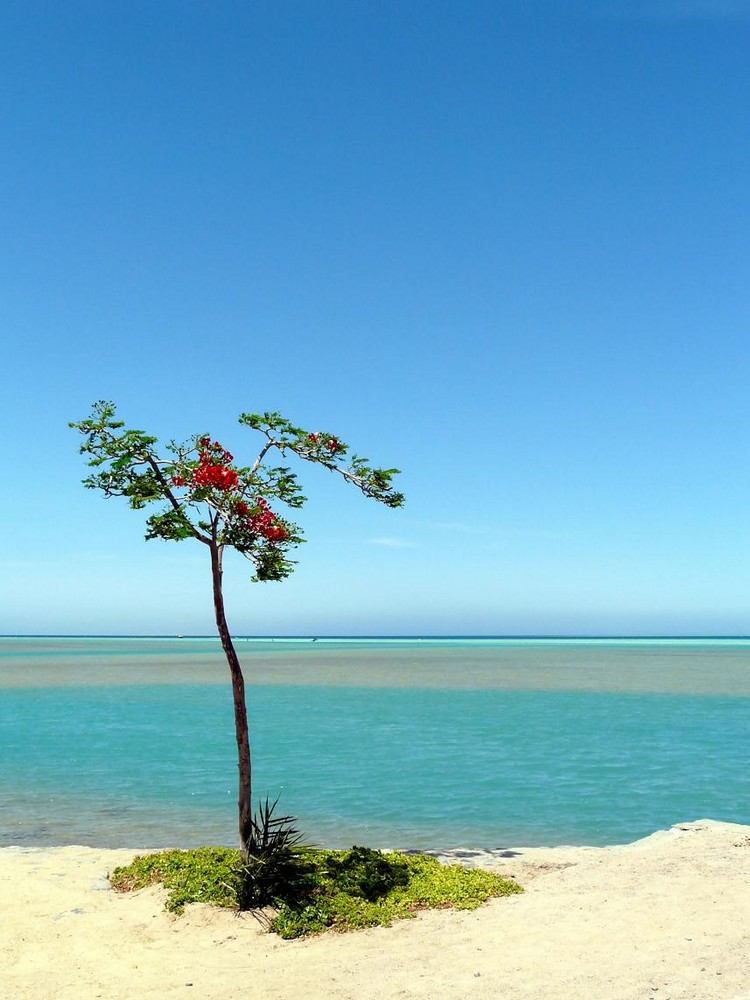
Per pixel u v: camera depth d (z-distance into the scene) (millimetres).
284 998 7797
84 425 11180
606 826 18516
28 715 42406
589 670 86375
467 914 10328
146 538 11219
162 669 90562
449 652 161750
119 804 20844
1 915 10586
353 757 28297
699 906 9891
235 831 17969
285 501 11797
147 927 10086
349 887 11039
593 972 7945
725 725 37250
